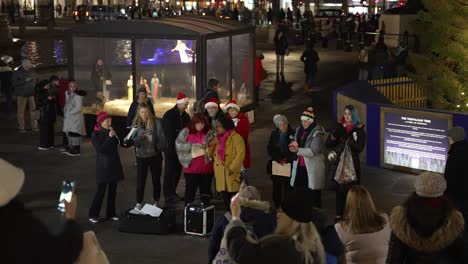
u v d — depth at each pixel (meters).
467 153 8.51
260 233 5.69
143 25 16.27
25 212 2.04
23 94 17.83
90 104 17.19
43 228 2.06
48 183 12.98
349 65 33.69
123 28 16.42
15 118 19.84
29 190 12.46
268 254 4.20
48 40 44.06
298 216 4.30
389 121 13.59
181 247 9.59
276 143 10.52
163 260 9.10
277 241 4.22
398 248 5.42
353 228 5.69
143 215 10.09
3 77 20.30
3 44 27.92
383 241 5.71
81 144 16.44
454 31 15.96
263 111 21.23
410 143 13.34
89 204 11.66
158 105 16.45
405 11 37.22
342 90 16.05
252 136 17.34
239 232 4.51
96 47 16.86
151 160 11.04
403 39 32.66
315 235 4.34
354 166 10.12
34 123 18.16
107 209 10.70
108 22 16.52
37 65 31.53
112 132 10.47
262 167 14.24
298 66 33.25
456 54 16.03
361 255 5.66
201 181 10.75
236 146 10.18
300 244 4.26
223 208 11.41
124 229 10.13
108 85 16.97
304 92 25.38
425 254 5.30
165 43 16.20
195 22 17.23
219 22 17.97
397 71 25.42
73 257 2.16
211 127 10.67
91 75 17.03
